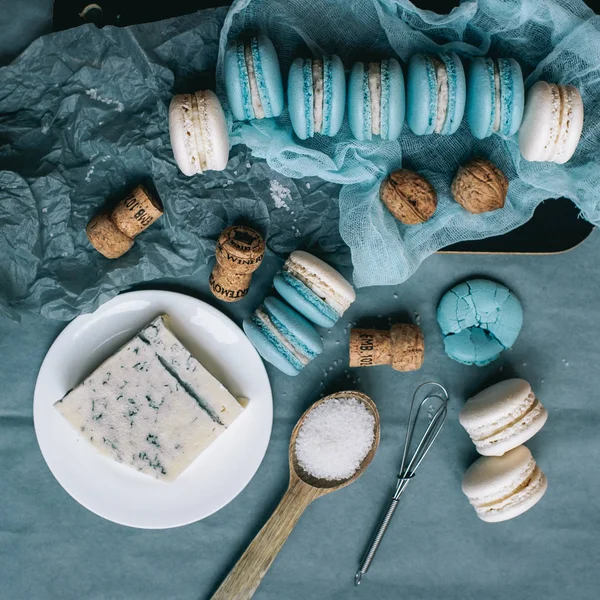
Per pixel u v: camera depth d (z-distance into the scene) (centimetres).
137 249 73
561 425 75
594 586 76
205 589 75
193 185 72
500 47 71
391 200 69
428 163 71
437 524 76
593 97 70
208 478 74
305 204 73
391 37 69
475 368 75
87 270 72
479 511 73
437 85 66
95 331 73
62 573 75
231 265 69
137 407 72
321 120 67
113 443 72
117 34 69
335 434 74
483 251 73
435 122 67
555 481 76
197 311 73
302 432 74
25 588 75
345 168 71
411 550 76
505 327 73
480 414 71
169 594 75
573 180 71
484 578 76
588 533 76
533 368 75
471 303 73
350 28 70
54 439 73
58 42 70
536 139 67
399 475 74
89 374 73
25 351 74
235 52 66
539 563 76
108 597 75
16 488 75
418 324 75
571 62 70
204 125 66
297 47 71
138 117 71
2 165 71
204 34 70
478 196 68
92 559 75
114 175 72
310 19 70
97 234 70
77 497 74
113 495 74
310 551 76
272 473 75
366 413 74
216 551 75
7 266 72
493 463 72
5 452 75
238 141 70
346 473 74
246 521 75
